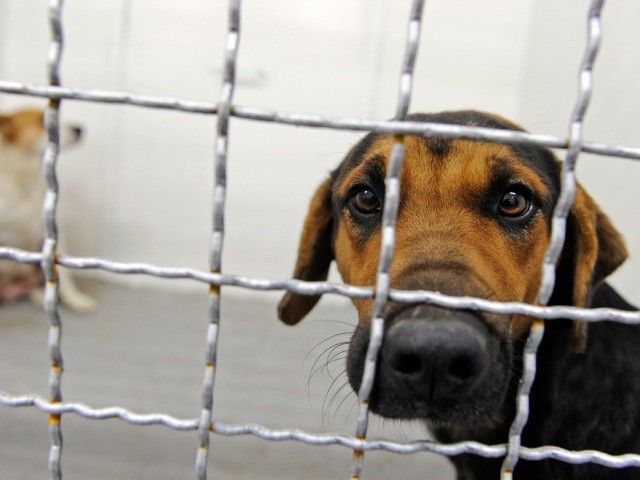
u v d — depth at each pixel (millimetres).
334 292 160
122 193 887
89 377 540
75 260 162
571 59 659
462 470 330
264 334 702
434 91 869
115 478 391
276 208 878
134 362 586
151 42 853
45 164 156
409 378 196
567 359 291
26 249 768
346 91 854
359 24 838
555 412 288
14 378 525
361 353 236
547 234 298
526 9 839
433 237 265
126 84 862
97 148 876
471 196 283
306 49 846
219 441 449
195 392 524
